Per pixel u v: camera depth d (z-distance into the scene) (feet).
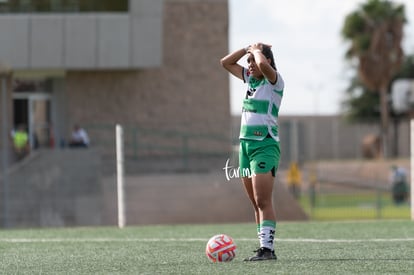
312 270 66.95
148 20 257.75
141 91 268.82
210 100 271.08
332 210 238.89
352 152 405.39
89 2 258.37
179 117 269.85
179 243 97.04
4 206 188.65
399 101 437.17
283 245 91.30
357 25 460.14
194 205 201.57
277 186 207.72
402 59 456.45
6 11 255.09
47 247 94.89
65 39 256.11
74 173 195.83
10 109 213.66
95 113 267.59
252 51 71.72
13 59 254.47
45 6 257.14
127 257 81.51
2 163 190.90
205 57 271.49
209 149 233.96
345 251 83.56
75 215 195.11
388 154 381.60
